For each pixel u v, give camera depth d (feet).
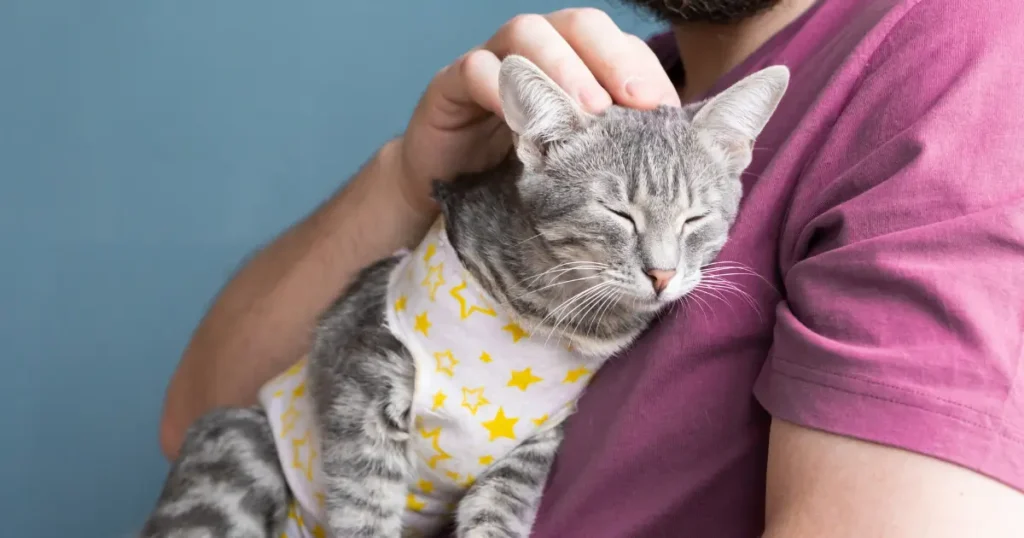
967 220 3.18
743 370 4.05
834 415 3.14
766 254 4.15
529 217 5.24
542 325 5.01
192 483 6.01
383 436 5.32
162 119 10.71
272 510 6.03
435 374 5.03
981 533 2.80
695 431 4.09
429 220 6.28
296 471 5.83
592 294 5.11
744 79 4.70
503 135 6.01
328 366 5.67
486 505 5.21
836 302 3.33
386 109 11.19
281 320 6.56
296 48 10.89
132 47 10.58
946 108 3.50
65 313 10.68
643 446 4.21
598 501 4.36
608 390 4.86
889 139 3.67
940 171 3.36
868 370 3.09
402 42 11.12
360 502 5.35
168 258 10.87
